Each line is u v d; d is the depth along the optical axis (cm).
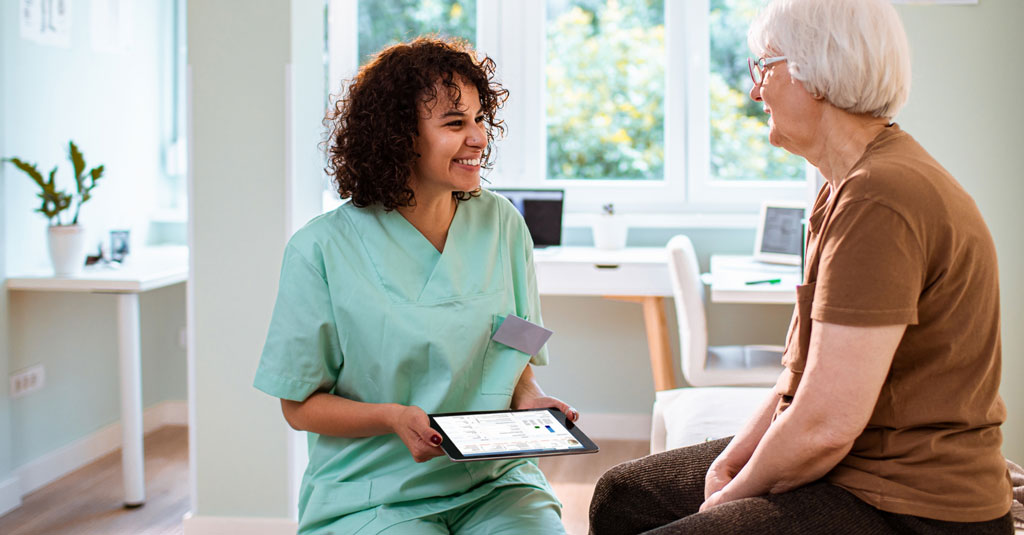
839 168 132
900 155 122
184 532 265
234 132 251
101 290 293
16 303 307
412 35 400
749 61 140
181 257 357
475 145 149
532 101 395
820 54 126
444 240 158
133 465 297
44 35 322
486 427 140
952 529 118
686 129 392
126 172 375
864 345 115
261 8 247
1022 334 250
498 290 157
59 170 333
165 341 397
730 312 375
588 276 338
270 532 259
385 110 147
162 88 400
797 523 122
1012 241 250
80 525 283
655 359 343
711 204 392
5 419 298
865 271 115
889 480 121
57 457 328
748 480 130
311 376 148
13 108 307
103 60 358
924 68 251
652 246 388
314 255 149
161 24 398
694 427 215
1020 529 148
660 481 159
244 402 257
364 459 149
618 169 400
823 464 123
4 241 297
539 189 372
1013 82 247
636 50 392
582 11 393
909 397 121
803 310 129
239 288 254
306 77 259
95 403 354
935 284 118
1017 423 251
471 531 147
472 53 160
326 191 353
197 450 261
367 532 142
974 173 251
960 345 119
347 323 147
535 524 144
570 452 131
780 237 351
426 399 149
